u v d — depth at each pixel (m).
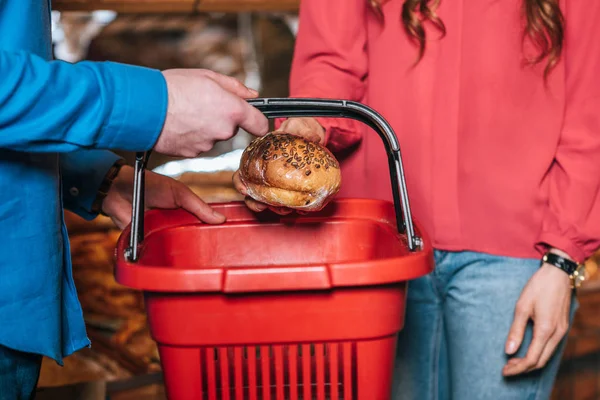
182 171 3.14
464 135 1.39
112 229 2.70
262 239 1.24
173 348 0.95
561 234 1.33
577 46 1.32
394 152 0.97
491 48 1.35
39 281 0.95
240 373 0.96
